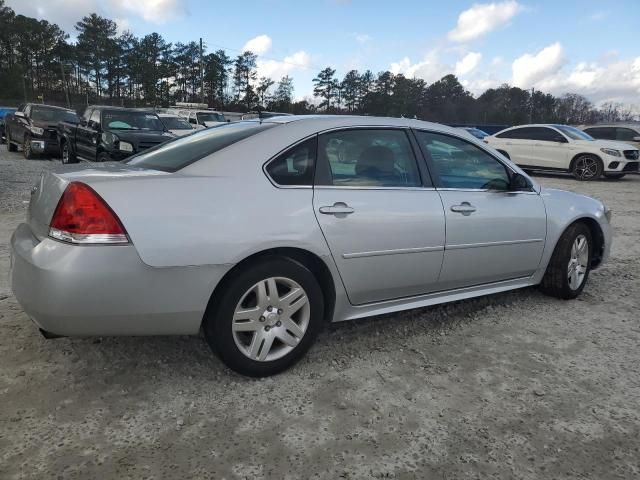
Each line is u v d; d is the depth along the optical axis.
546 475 2.36
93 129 11.80
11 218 7.48
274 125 3.33
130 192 2.66
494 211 3.96
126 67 86.50
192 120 25.30
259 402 2.87
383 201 3.39
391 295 3.58
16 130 18.00
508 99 95.19
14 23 84.44
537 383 3.15
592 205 4.77
